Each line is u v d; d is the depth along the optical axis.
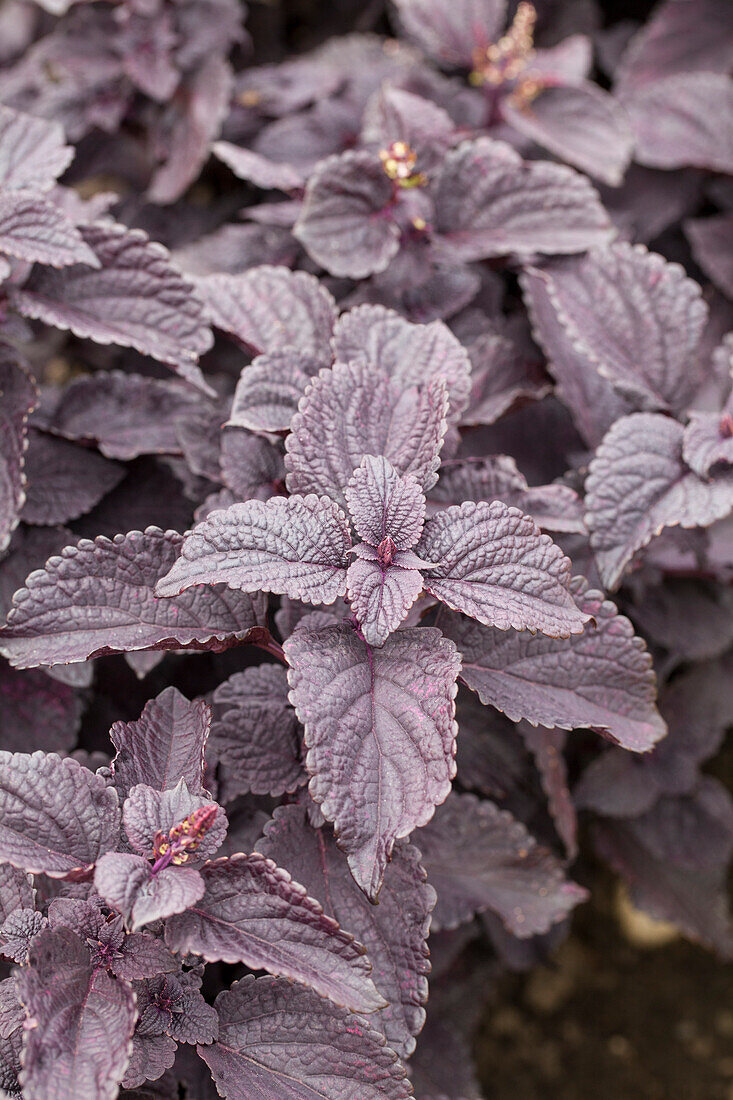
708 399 1.05
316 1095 0.85
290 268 1.05
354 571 0.86
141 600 0.88
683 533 0.98
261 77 1.19
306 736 0.84
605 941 1.44
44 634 0.87
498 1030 1.38
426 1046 1.05
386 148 1.01
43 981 0.82
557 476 1.03
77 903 0.85
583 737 1.07
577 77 1.11
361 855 0.83
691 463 0.93
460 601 0.85
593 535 0.93
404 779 0.84
